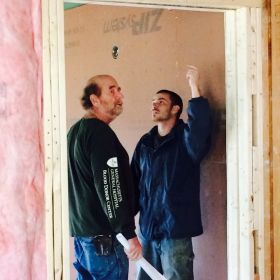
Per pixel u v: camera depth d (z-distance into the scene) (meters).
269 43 2.33
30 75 1.79
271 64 2.33
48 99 1.86
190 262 2.99
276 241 2.36
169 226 2.97
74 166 3.08
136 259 3.01
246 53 2.31
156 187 3.06
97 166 2.95
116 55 3.59
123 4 2.10
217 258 2.97
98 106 3.29
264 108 2.34
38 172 1.82
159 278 2.96
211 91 2.94
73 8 3.97
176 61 3.14
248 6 2.29
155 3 2.11
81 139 3.03
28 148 1.78
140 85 3.39
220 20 2.83
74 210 3.10
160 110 3.10
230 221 2.41
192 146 2.86
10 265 1.74
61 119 1.89
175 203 2.97
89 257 3.06
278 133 2.35
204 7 2.24
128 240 2.99
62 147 1.89
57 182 1.88
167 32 3.19
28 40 1.79
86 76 3.86
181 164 2.99
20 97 1.76
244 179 2.34
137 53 3.42
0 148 1.73
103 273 3.04
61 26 1.88
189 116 2.83
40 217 1.83
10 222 1.74
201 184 3.08
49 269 1.85
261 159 2.35
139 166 3.21
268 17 2.33
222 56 2.82
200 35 2.97
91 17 3.79
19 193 1.76
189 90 3.05
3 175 1.73
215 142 2.95
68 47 4.04
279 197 2.36
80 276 3.15
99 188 2.94
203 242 3.08
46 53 1.85
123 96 3.54
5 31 1.73
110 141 3.02
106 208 2.94
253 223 2.34
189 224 2.97
